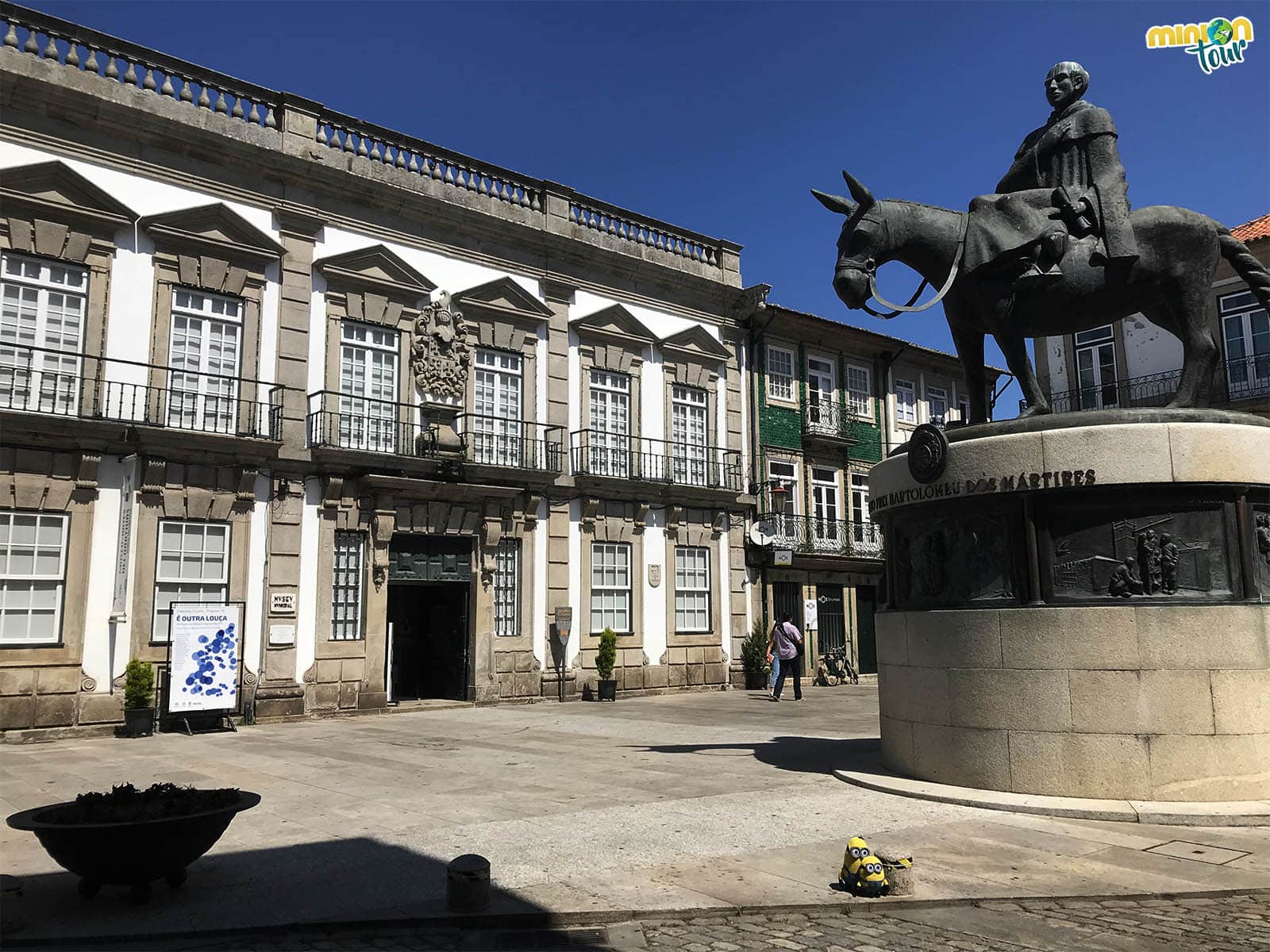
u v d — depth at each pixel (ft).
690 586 79.00
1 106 49.65
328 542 58.34
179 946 15.67
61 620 48.47
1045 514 27.07
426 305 65.21
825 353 95.81
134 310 52.70
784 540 86.17
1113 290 28.76
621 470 74.69
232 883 18.83
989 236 29.30
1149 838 22.47
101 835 16.38
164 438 51.90
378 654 59.52
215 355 55.62
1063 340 96.27
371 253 62.49
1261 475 26.55
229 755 39.24
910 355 104.27
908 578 30.35
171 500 52.49
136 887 17.44
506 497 67.21
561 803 27.07
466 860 17.48
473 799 27.86
